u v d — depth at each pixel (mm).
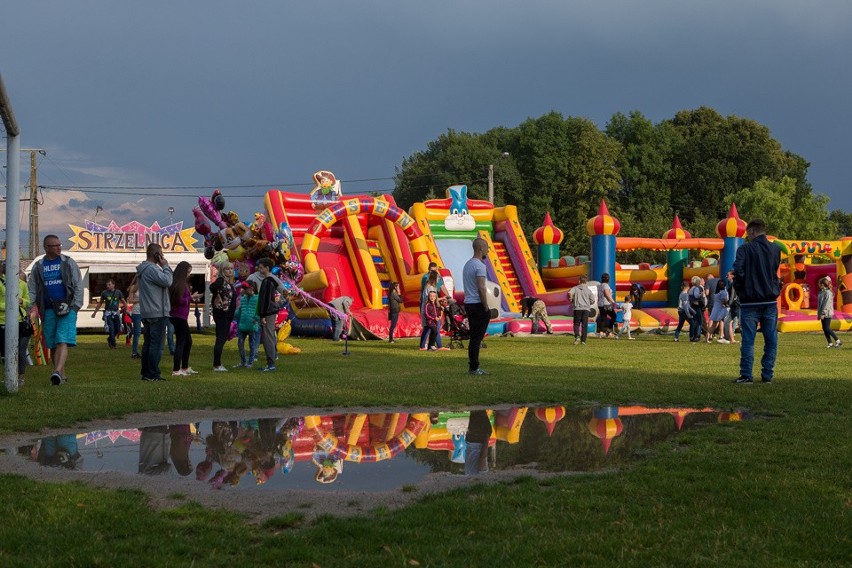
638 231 60375
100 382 10938
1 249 16188
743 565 3482
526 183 64250
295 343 20531
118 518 4227
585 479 5160
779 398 8703
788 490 4695
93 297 30922
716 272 30094
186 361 12453
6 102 8227
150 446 6539
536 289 29781
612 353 16344
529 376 11430
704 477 5059
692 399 8742
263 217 17656
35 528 4020
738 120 68812
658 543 3773
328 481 5332
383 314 22703
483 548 3707
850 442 6168
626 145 68688
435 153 71250
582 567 3477
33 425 7273
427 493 4938
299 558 3619
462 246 30281
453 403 8727
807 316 26578
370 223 28766
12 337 9273
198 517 4328
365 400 8867
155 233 33938
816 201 55062
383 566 3500
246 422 7672
